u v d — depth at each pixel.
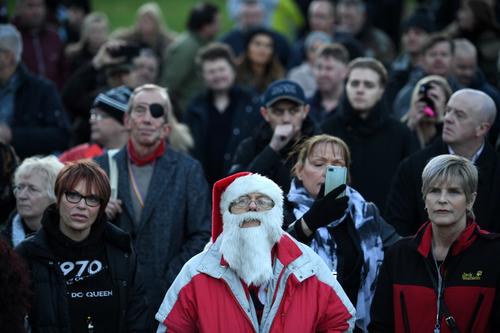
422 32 22.92
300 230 11.64
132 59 19.62
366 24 27.56
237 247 10.81
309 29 33.19
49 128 19.23
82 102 20.06
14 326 10.41
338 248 12.54
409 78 22.00
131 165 14.36
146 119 14.09
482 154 14.20
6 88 19.02
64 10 29.14
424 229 11.85
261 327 10.77
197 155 20.84
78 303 11.62
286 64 26.72
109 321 11.70
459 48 19.73
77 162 11.90
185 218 14.18
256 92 22.27
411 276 11.65
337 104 19.98
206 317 10.65
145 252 13.79
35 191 13.34
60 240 11.65
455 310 11.40
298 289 10.88
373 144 16.53
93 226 11.83
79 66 25.03
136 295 11.92
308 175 12.77
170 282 13.59
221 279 10.84
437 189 11.56
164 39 28.27
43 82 19.50
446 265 11.55
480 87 19.75
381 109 16.66
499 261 11.47
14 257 10.67
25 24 24.75
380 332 11.74
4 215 14.95
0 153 14.89
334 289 11.06
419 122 16.73
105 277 11.77
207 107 21.28
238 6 29.23
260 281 10.72
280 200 11.11
